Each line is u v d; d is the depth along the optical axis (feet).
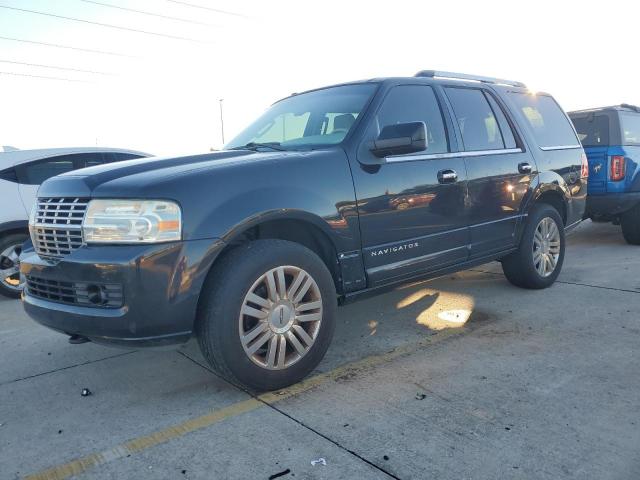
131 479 8.29
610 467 7.99
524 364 11.83
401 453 8.57
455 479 7.87
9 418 10.55
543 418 9.46
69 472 8.59
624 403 9.88
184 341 9.96
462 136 14.85
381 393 10.74
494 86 16.99
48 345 14.84
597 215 24.85
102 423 10.15
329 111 13.52
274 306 10.57
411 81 14.16
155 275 9.36
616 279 18.85
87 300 9.78
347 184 11.75
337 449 8.79
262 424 9.71
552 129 18.75
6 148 23.25
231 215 10.00
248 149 13.03
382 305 16.98
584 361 11.84
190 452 8.93
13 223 20.63
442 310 16.15
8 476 8.58
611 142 23.63
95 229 9.75
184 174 10.03
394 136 12.01
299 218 10.91
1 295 21.22
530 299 16.83
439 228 13.76
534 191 16.79
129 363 13.15
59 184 10.85
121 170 10.57
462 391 10.65
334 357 12.84
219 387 11.50
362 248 12.08
